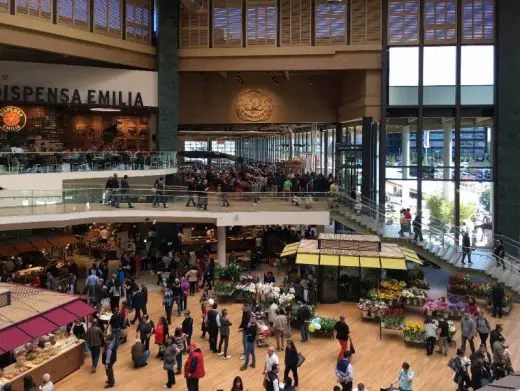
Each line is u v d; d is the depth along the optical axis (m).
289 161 36.50
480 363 11.27
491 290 18.69
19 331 12.21
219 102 31.77
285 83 31.80
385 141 26.83
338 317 18.03
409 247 21.69
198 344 15.41
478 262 21.16
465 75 26.22
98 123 28.81
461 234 23.61
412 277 20.42
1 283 15.37
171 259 22.56
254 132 44.38
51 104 25.77
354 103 28.61
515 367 13.60
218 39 27.95
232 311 18.45
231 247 28.30
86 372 13.64
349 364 11.52
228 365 13.92
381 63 26.89
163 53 27.56
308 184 26.05
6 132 25.78
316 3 27.48
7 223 18.56
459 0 26.22
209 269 21.09
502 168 25.42
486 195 26.12
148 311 18.33
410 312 18.70
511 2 25.25
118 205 21.58
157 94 27.70
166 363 12.59
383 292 18.33
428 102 26.53
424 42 26.50
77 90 26.09
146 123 29.16
